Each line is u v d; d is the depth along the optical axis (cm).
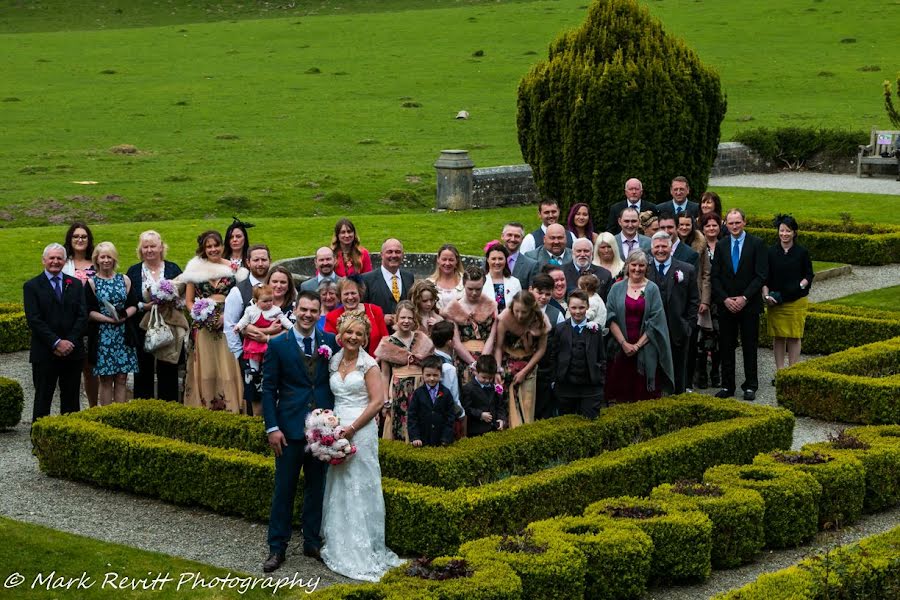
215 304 1383
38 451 1263
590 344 1277
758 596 872
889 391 1458
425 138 4859
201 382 1393
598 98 1927
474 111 5528
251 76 6712
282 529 1013
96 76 6706
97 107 5691
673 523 993
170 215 3353
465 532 1017
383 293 1405
